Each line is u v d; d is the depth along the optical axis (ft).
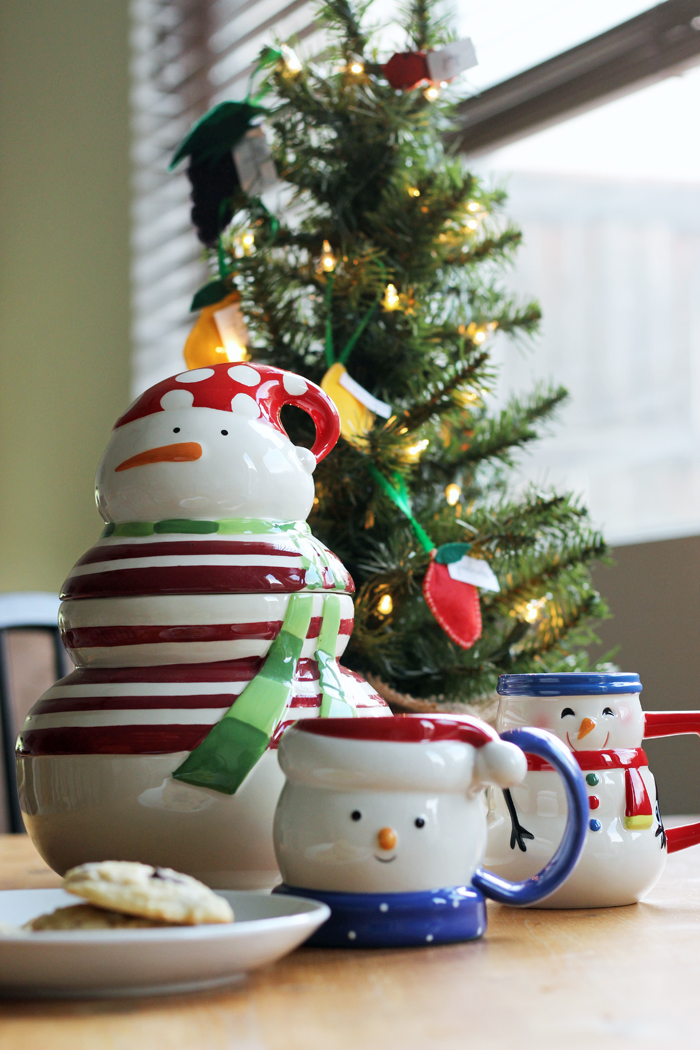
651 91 4.91
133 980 1.16
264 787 1.66
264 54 3.18
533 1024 1.10
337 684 1.77
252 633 1.72
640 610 4.10
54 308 6.74
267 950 1.20
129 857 1.68
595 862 1.75
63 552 6.39
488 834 1.84
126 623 1.72
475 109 5.19
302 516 1.90
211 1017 1.13
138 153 6.56
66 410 6.57
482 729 1.51
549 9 4.94
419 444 2.87
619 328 5.02
